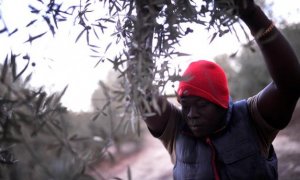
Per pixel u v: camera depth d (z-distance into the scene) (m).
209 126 1.68
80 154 1.11
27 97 1.01
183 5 1.15
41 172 1.07
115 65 1.13
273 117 1.62
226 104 1.67
